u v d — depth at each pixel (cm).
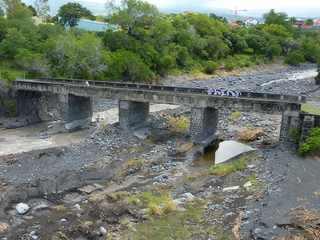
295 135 5888
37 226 4031
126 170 5575
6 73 8438
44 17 15588
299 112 5859
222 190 4794
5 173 5375
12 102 8162
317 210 3981
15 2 11781
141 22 13438
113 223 4062
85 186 5050
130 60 10988
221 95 6450
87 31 12356
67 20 16150
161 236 3794
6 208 4397
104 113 8662
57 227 4009
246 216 4016
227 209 4266
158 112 8350
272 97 6272
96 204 4503
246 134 6700
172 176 5391
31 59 9081
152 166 5769
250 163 5503
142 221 4088
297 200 4241
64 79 8231
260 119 7844
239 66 16438
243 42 17862
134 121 7219
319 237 3481
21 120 7975
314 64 19638
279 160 5400
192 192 4819
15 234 3875
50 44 9812
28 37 10125
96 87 7225
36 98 8381
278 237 3538
